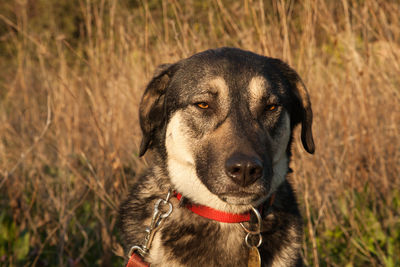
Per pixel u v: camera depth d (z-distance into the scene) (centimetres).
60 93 140
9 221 119
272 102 98
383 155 129
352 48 129
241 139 94
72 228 124
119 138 132
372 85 134
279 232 98
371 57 132
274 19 133
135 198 103
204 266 96
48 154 145
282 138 100
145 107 101
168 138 100
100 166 125
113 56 136
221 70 97
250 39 127
